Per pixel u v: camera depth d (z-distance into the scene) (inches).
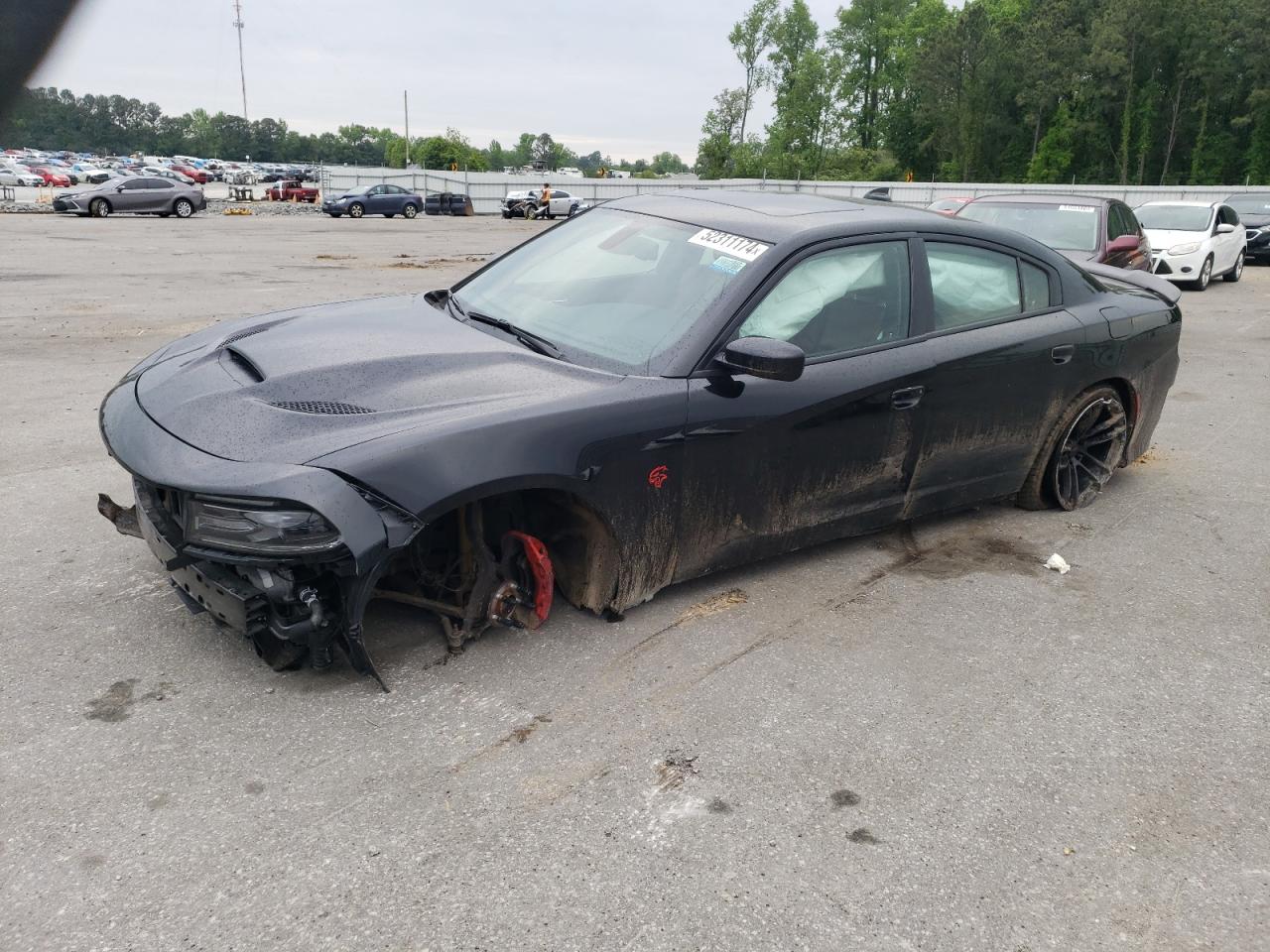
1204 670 136.3
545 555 127.1
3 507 173.0
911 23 3575.3
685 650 132.8
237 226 1114.1
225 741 107.0
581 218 170.9
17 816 93.7
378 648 126.7
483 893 87.4
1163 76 2970.0
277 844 92.0
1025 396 172.6
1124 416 197.9
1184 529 191.6
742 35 3319.4
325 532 101.4
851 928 85.8
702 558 140.1
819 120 3260.3
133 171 3233.3
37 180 2466.8
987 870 94.4
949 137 3280.0
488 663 125.5
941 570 165.5
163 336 355.3
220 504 102.7
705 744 112.0
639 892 88.7
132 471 110.5
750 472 137.7
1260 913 90.9
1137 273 221.6
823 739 114.5
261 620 107.7
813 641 137.9
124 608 135.8
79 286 496.1
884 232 153.7
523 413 115.9
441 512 108.2
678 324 134.5
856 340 147.3
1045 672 133.4
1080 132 3024.1
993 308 169.0
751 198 166.4
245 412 112.8
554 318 142.7
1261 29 2704.2
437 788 101.3
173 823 94.0
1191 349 406.0
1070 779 109.7
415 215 1563.7
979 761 112.3
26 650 123.8
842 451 147.3
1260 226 830.5
